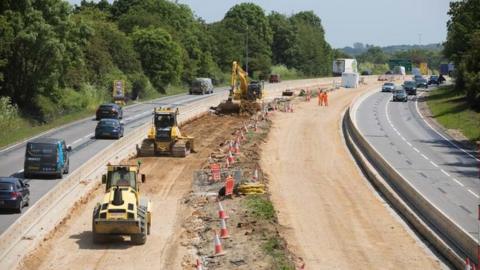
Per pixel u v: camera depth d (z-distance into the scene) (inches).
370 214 1742.1
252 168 2250.2
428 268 1316.4
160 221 1582.2
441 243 1417.3
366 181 2194.9
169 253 1321.4
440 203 1859.0
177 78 5698.8
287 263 1251.8
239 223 1517.0
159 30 5551.2
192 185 1991.9
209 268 1226.0
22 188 1612.9
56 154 1979.6
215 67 6968.5
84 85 4195.4
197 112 3843.5
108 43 4936.0
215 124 3462.1
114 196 1348.4
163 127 2470.5
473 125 3572.8
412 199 1781.5
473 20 5393.7
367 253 1400.1
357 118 3973.9
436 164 2513.5
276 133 3262.8
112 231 1341.0
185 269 1220.5
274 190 2000.5
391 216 1727.4
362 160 2487.7
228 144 2760.8
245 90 3900.1
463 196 1956.2
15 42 3282.5
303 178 2214.6
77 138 2824.8
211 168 2102.6
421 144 3043.8
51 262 1249.4
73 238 1408.7
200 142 2842.0
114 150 2363.4
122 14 6707.7
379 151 2805.1
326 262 1322.6
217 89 6107.3
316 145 2942.9
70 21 3533.5
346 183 2153.1
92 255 1296.8
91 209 1664.6
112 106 3454.7
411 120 3946.9
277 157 2608.3
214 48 7268.7
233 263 1243.8
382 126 3649.1
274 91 5703.7
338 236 1523.1
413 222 1638.8
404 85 5639.8
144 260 1274.6
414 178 2229.3
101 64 4611.2
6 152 2476.6
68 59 3553.2
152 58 5447.8
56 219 1537.9
